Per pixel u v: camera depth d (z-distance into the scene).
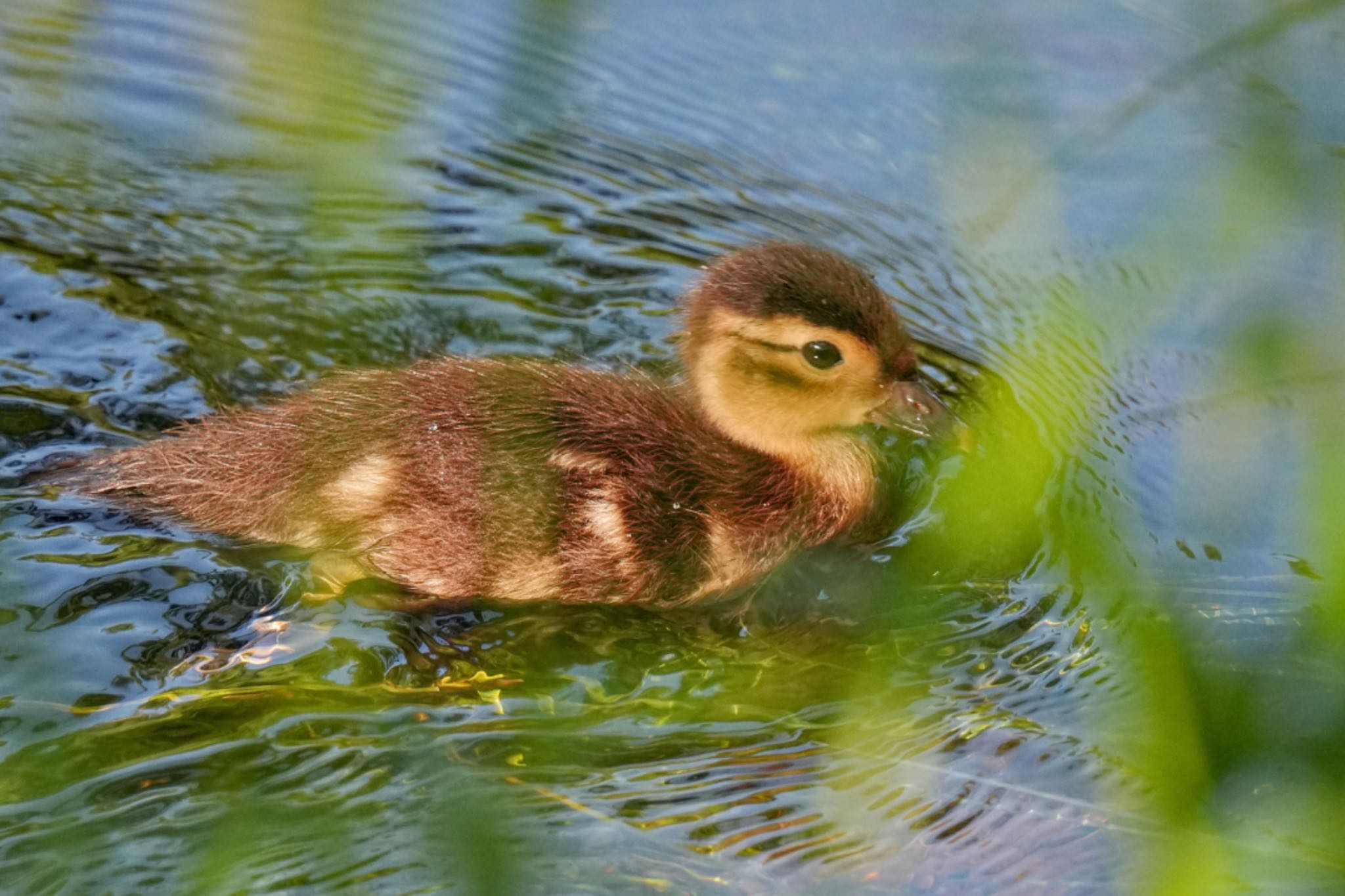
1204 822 4.62
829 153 15.48
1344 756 4.72
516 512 9.81
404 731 8.55
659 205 14.71
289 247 13.35
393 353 12.27
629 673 9.37
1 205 13.52
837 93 16.20
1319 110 10.58
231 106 15.40
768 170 15.27
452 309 12.91
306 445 9.91
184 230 13.46
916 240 14.43
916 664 9.50
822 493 11.05
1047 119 14.39
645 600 10.19
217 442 10.09
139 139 14.78
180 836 7.60
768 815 8.09
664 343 12.79
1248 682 4.71
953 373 12.69
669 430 10.73
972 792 8.34
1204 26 9.22
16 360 11.45
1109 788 8.29
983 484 10.93
